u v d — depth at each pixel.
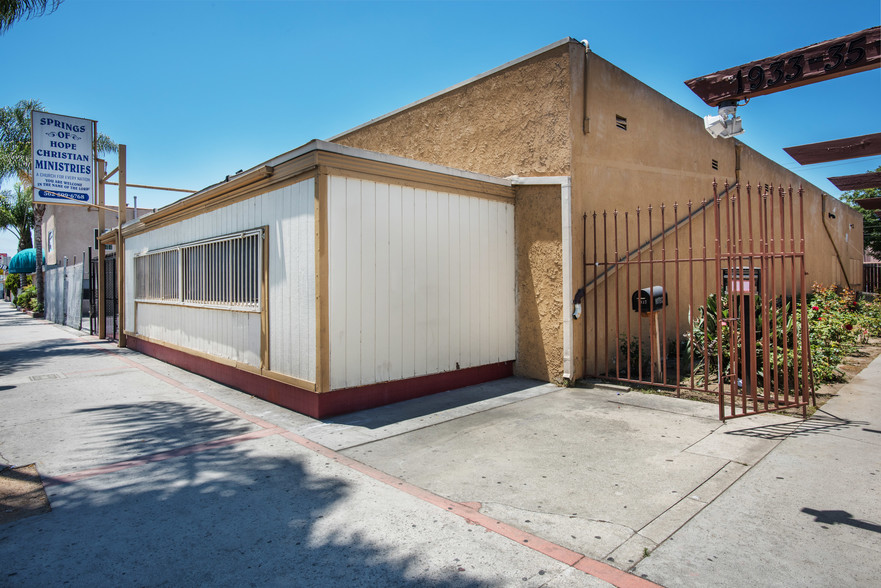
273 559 2.91
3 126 23.94
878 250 31.47
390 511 3.48
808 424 5.18
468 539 3.09
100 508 3.58
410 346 6.47
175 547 3.04
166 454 4.67
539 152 7.58
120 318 12.65
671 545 2.97
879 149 6.10
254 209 6.84
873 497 3.54
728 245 5.21
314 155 5.52
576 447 4.65
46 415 6.09
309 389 5.72
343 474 4.14
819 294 12.56
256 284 6.82
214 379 8.16
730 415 5.24
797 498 3.54
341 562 2.87
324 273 5.55
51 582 2.69
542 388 7.09
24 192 30.84
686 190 10.30
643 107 8.93
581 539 3.06
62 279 19.94
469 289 7.21
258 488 3.89
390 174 6.19
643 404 6.12
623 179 8.39
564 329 7.20
